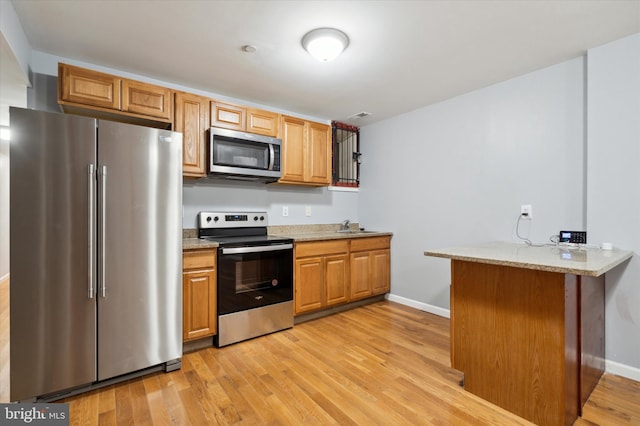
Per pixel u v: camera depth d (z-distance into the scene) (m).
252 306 2.65
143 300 2.00
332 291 3.23
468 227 3.01
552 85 2.46
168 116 2.49
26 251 1.66
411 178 3.54
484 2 1.70
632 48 2.03
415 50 2.21
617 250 2.01
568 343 1.54
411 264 3.54
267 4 1.72
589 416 1.66
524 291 1.64
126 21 1.87
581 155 2.33
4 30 1.59
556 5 1.73
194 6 1.74
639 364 2.01
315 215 3.82
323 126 3.50
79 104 2.14
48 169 1.70
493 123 2.83
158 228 2.06
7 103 2.57
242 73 2.58
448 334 2.74
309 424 1.58
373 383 1.96
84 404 1.73
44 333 1.71
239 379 2.00
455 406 1.74
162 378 2.02
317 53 2.06
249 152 2.86
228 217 3.07
